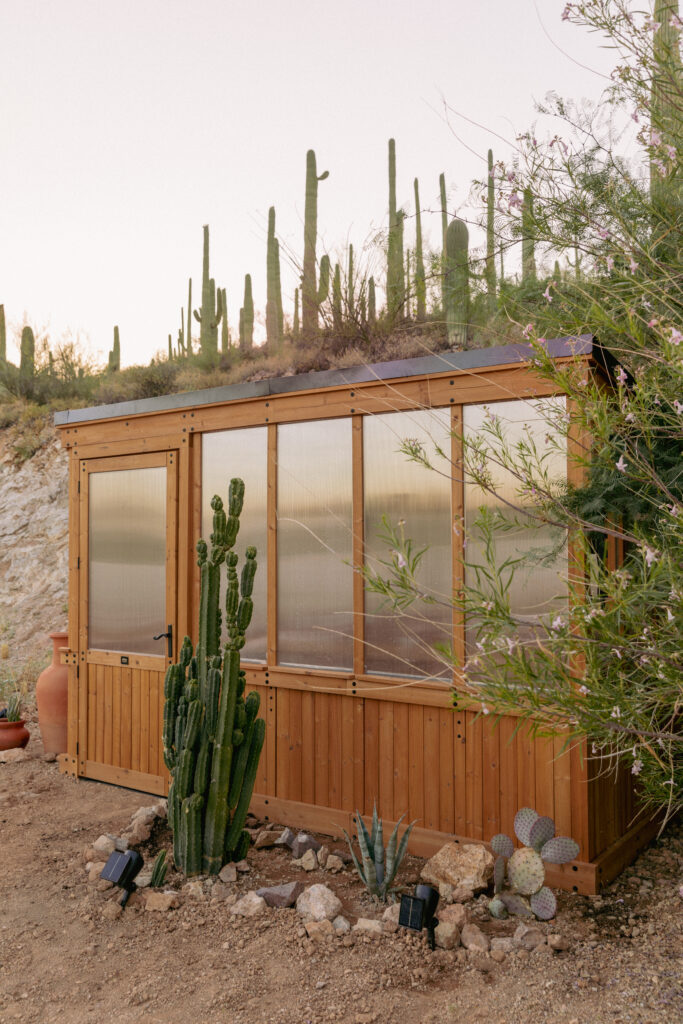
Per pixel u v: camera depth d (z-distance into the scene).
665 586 2.36
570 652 2.22
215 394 5.11
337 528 4.62
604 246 2.80
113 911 3.47
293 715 4.76
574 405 3.12
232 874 3.77
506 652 2.20
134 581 5.60
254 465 5.03
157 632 5.43
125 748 5.57
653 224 2.83
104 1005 2.77
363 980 2.85
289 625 4.80
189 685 3.79
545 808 3.78
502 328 4.28
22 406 15.80
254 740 3.94
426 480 4.23
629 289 2.34
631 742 2.35
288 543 4.83
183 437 5.34
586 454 3.38
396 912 3.33
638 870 4.03
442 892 3.63
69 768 5.90
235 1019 2.63
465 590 2.58
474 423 4.04
